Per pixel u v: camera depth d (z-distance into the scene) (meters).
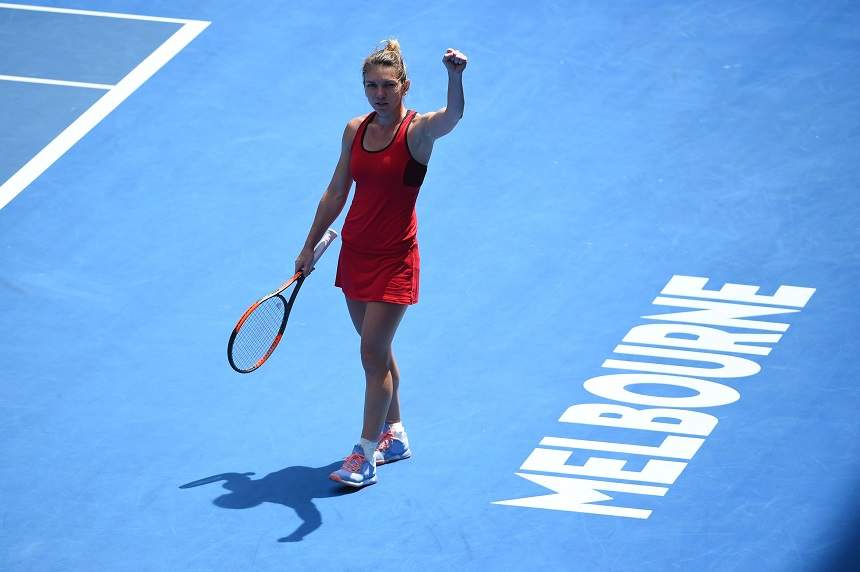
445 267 39.16
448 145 44.88
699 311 36.81
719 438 32.03
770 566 28.03
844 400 33.16
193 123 46.53
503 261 39.31
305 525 29.75
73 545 29.27
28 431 33.00
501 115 46.34
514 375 34.69
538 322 36.72
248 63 49.69
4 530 29.77
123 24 52.31
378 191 29.17
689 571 27.97
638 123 45.72
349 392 34.38
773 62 48.62
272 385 34.66
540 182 42.94
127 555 28.95
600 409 33.22
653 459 31.42
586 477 30.97
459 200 42.22
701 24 51.03
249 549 29.03
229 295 38.25
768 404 33.09
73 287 38.69
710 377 34.16
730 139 44.62
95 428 33.12
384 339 30.00
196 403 34.00
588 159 44.00
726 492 30.27
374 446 30.77
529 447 32.06
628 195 42.12
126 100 47.72
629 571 28.05
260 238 40.75
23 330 36.88
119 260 39.88
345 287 30.36
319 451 32.28
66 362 35.59
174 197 42.78
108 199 42.75
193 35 51.41
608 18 51.56
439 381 34.56
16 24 52.34
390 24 51.66
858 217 40.50
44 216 41.94
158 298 38.19
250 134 45.91
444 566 28.41
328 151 44.91
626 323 36.47
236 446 32.47
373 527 29.66
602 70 48.59
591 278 38.41
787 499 29.97
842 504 29.73
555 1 52.72
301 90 48.12
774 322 36.19
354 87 48.22
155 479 31.36
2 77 49.03
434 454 32.00
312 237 30.70
